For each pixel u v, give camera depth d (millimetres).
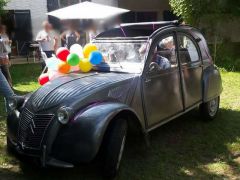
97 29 8016
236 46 10758
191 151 3928
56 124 3105
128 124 3449
